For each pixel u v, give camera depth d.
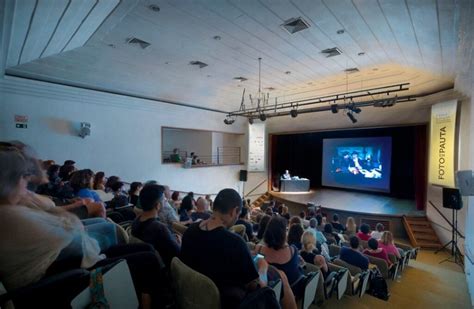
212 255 1.40
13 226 1.07
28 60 4.80
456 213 5.95
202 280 1.35
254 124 10.36
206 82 7.11
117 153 6.89
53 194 2.94
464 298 3.80
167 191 4.68
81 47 4.81
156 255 1.58
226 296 1.33
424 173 7.51
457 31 3.18
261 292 1.26
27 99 5.42
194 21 3.95
